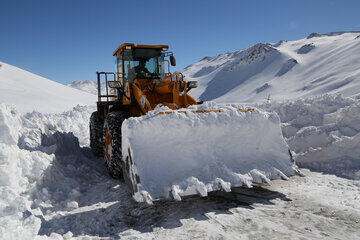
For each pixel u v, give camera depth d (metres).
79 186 4.25
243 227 2.72
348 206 3.13
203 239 2.52
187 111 3.63
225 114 3.76
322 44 180.38
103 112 6.27
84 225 2.96
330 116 5.56
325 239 2.46
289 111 6.64
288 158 3.89
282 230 2.64
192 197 3.59
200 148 3.55
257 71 186.12
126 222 2.98
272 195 3.59
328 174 4.41
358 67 103.44
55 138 5.70
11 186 3.40
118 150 4.36
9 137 4.04
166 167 3.27
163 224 2.86
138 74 5.64
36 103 23.95
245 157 3.76
